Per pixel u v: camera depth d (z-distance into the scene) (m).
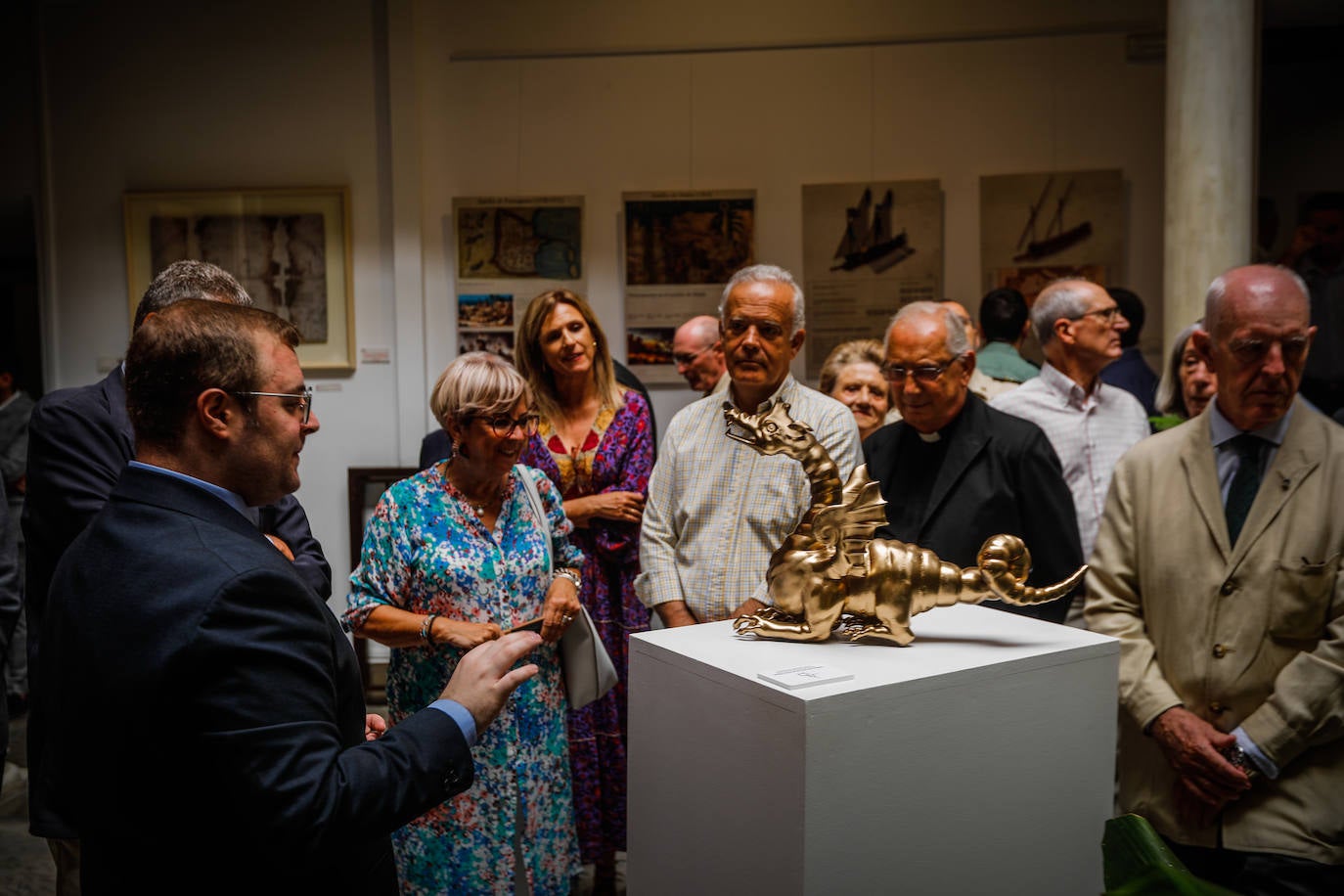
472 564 2.17
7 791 3.88
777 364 2.19
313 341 5.21
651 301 5.10
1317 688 1.72
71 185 5.21
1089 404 3.08
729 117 5.05
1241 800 1.82
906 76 4.97
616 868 3.26
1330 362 5.09
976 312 5.00
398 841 2.18
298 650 1.14
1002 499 2.24
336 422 5.24
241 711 1.08
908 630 1.58
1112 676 1.62
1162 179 4.86
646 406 3.14
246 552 1.17
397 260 5.11
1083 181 4.88
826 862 1.34
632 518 2.92
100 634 1.12
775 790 1.37
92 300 5.25
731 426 1.61
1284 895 1.80
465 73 5.11
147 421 1.21
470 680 1.35
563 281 5.13
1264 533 1.84
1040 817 1.55
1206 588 1.88
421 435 5.18
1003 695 1.50
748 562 2.17
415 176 5.08
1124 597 2.03
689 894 1.59
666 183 5.09
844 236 5.03
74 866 2.21
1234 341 1.82
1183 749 1.82
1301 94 5.10
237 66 5.14
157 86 5.16
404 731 1.26
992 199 4.94
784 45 5.00
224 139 5.17
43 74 5.17
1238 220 3.72
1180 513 1.94
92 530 1.21
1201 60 3.70
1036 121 4.93
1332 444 1.83
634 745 1.73
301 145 5.16
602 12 5.06
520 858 2.20
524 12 5.07
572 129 5.10
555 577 2.34
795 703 1.32
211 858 1.13
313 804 1.09
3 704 2.25
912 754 1.40
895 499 2.40
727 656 1.54
